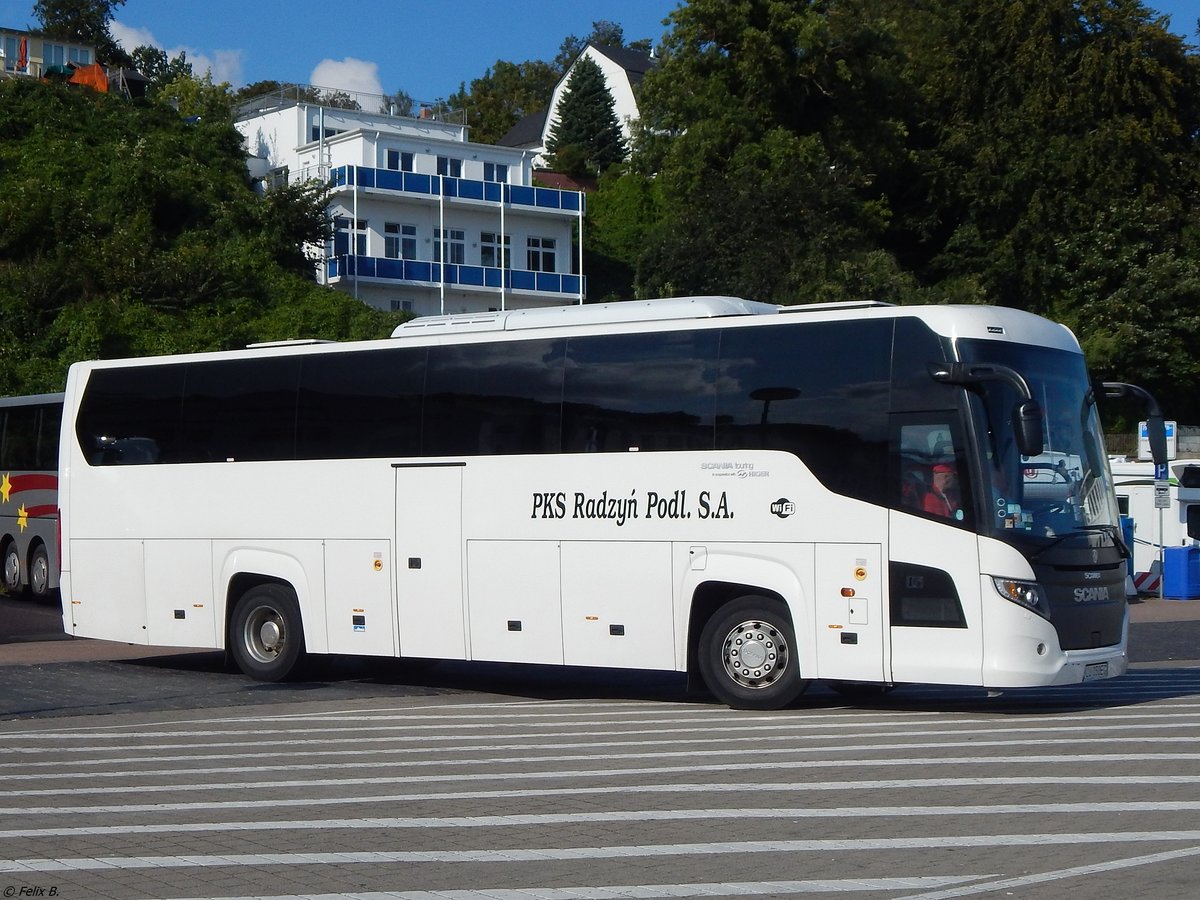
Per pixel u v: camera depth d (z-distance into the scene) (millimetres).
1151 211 54906
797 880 6996
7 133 57906
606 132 104312
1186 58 58406
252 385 17094
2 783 10398
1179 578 33000
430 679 17922
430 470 15609
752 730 12695
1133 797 9016
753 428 13742
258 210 56031
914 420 12969
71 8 103688
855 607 13055
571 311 15133
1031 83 58438
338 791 9875
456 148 70812
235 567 16984
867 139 57688
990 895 6594
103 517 18094
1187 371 53812
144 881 7188
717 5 56438
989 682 12438
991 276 56438
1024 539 12578
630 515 14297
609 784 9945
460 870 7348
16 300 46812
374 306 64750
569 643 14602
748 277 49656
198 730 13359
